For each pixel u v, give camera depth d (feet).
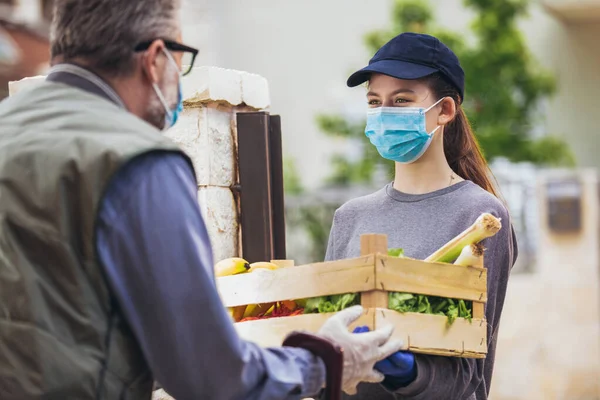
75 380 10.11
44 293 10.18
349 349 11.28
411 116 14.01
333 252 14.92
